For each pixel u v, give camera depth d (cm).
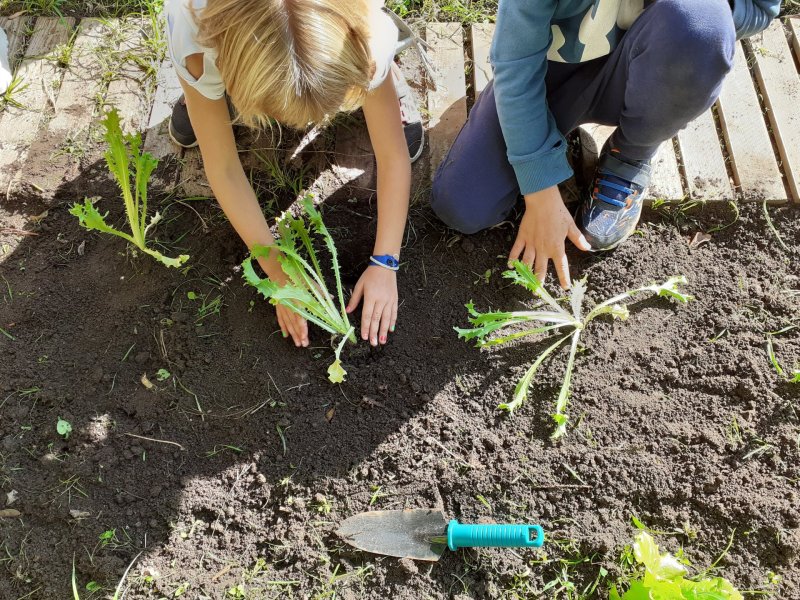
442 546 157
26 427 166
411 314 182
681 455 167
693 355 178
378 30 137
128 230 189
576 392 174
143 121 202
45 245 187
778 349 178
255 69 118
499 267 188
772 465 166
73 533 156
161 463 164
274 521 160
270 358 175
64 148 197
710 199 193
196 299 180
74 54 211
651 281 187
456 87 208
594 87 173
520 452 168
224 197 163
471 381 175
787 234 192
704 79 150
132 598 152
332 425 169
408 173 171
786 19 218
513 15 150
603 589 155
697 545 159
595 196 184
